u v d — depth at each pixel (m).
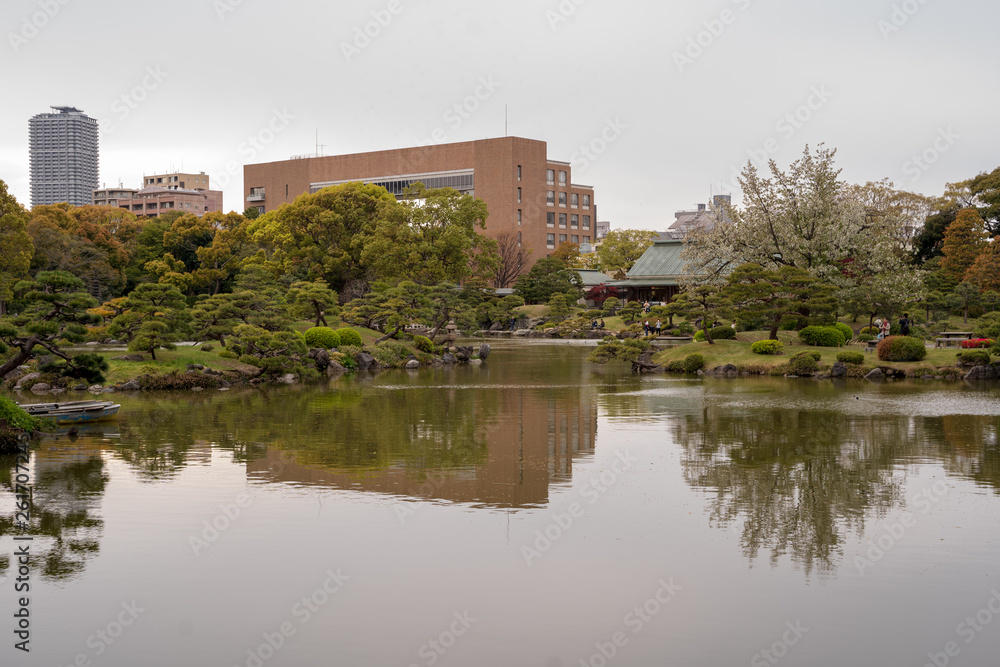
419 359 48.91
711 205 54.78
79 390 32.41
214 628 9.84
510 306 92.25
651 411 26.56
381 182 135.75
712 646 9.36
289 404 28.66
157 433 22.27
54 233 72.94
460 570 11.62
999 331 38.66
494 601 10.59
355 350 45.88
